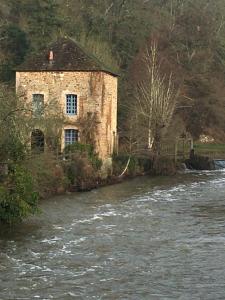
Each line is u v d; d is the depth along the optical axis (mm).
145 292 13586
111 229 21359
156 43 65625
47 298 13133
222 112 69562
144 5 75625
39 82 39906
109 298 13148
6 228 21484
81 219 23609
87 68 39438
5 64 53281
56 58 40344
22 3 61406
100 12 68688
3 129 22906
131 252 17594
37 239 19562
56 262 16359
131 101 55562
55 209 26172
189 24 78125
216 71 75438
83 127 39500
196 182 38594
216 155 56031
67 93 39750
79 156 35438
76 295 13359
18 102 27469
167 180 40000
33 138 32812
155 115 46594
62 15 60969
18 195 21375
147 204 27797
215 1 87500
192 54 73438
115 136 44469
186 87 67375
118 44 65250
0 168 22172
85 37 58219
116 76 44875
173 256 17016
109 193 32375
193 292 13570
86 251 17750
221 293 13484
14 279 14602
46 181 29969
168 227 21672
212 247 18141
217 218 23516
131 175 42031
